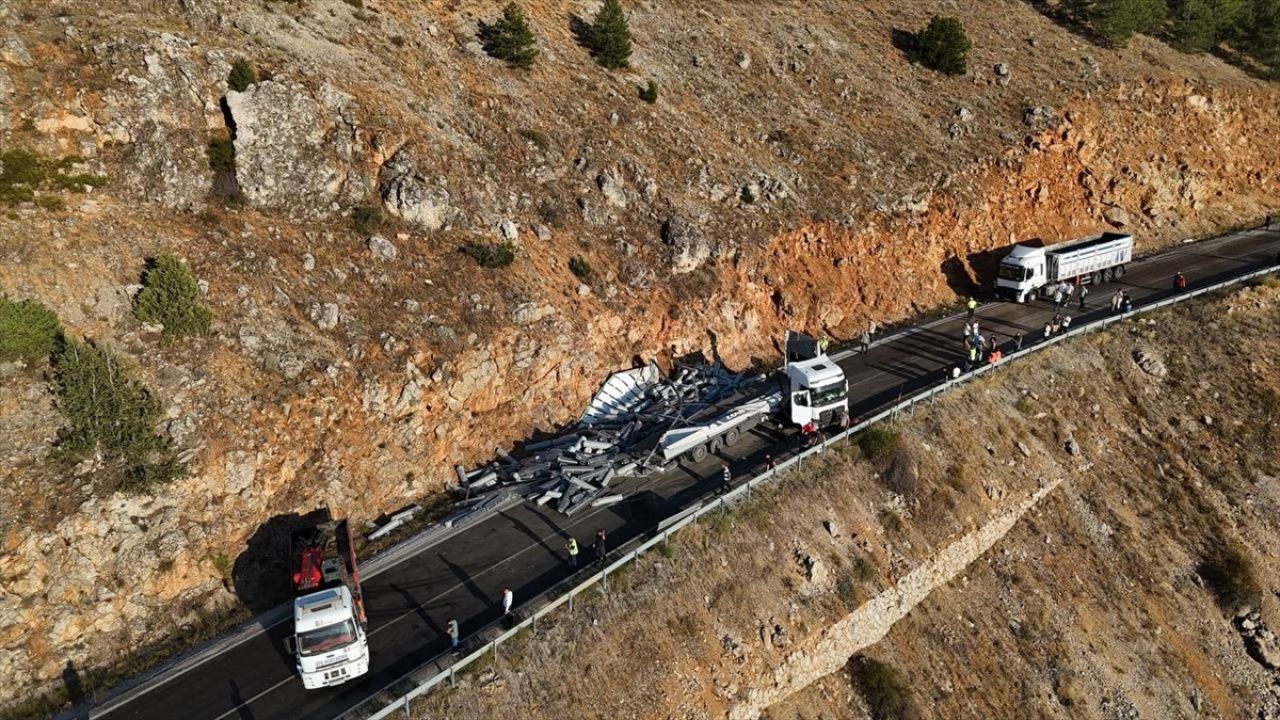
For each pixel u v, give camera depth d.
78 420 22.84
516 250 34.75
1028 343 40.84
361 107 34.44
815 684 26.22
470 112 38.97
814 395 31.81
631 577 24.73
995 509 32.19
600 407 33.47
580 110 42.75
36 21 29.98
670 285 38.06
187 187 29.52
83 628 21.53
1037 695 27.84
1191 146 60.03
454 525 27.34
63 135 27.95
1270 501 34.62
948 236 48.62
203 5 34.38
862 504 30.14
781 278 42.00
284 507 25.56
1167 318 43.12
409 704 20.09
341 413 27.38
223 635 22.80
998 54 63.69
